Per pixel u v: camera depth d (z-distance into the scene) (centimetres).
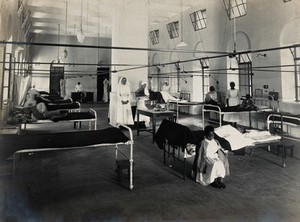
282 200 308
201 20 1106
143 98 805
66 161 471
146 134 740
